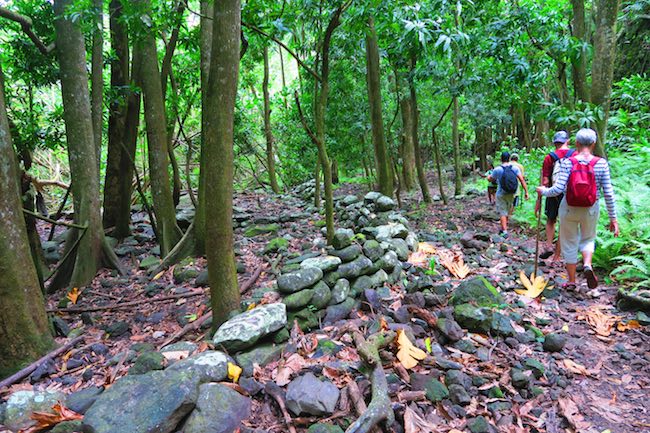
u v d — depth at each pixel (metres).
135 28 5.19
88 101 5.85
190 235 6.04
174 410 2.26
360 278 4.04
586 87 6.22
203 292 4.70
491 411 2.52
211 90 3.13
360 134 10.61
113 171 7.70
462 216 7.93
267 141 13.40
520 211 7.24
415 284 4.13
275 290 3.70
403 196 11.21
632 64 11.24
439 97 10.85
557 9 6.91
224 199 3.30
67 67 5.65
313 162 13.84
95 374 3.18
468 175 15.63
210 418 2.31
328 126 10.80
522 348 3.19
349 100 10.09
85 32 5.67
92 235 5.81
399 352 2.91
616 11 5.56
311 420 2.37
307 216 8.20
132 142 7.61
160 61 9.16
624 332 3.44
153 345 3.63
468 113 11.82
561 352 3.19
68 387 3.02
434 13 5.46
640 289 4.07
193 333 3.75
